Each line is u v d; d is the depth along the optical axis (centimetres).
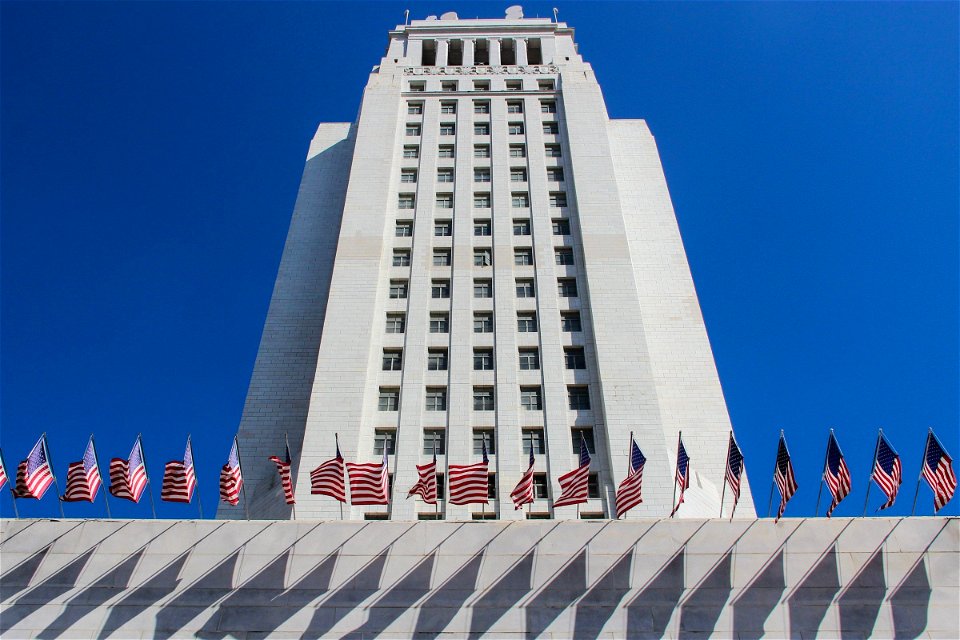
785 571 2970
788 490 2959
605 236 5050
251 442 4622
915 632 2828
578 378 4388
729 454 3191
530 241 5091
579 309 4728
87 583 3011
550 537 3086
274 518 3891
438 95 6188
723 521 3098
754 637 2838
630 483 3167
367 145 5697
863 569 2959
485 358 4481
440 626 2894
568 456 4053
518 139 5822
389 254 5056
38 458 3131
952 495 2870
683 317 5175
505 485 3941
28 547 3091
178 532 3133
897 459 2919
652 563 3011
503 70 6425
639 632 2861
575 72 6356
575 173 5462
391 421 4209
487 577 3002
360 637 2877
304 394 4853
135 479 3166
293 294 5416
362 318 4625
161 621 2925
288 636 2886
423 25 7038
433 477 3231
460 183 5469
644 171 6181
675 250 5584
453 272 4909
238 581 3017
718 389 4803
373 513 3862
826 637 2831
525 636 2862
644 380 4306
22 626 2905
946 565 2956
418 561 3047
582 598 2942
